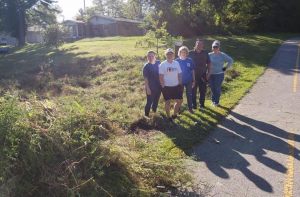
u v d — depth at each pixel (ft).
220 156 25.67
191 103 35.09
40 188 17.40
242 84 48.39
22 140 17.69
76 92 48.70
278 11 149.69
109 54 77.20
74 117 20.15
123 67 62.75
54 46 122.42
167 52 32.22
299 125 32.12
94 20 216.33
